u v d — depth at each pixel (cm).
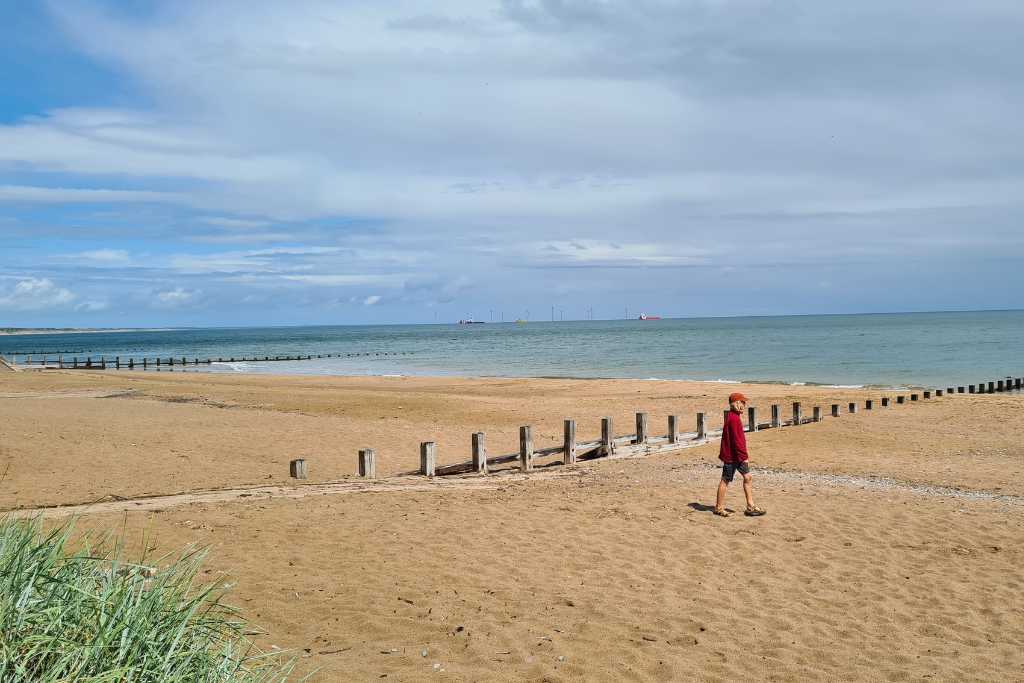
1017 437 1966
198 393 3562
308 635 664
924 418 2308
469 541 959
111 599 412
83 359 9419
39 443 1788
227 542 905
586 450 1722
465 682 582
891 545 970
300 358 8531
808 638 694
